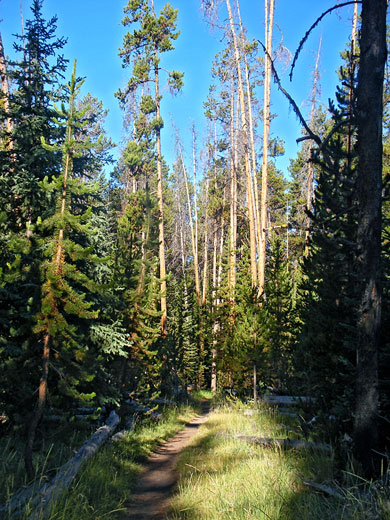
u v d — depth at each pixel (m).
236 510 6.09
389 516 4.62
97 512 6.43
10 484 6.34
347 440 7.50
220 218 49.09
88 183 12.05
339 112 11.14
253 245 25.67
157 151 28.22
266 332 18.28
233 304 27.56
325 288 10.66
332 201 10.55
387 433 7.25
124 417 14.12
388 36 12.80
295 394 13.83
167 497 7.97
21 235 10.65
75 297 7.64
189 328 36.88
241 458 9.24
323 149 7.57
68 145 8.12
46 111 11.78
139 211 21.69
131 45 28.39
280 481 6.78
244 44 25.62
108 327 12.19
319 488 6.16
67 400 8.74
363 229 6.88
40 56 12.74
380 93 7.07
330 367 9.92
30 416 7.68
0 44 16.52
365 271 6.79
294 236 47.75
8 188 11.24
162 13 27.59
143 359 15.55
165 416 19.08
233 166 33.81
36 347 7.88
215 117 36.00
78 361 8.46
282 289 23.36
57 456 8.59
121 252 15.23
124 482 8.62
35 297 7.90
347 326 7.49
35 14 12.67
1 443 8.33
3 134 12.01
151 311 14.70
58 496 6.04
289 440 9.16
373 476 6.29
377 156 6.95
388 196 8.16
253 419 14.36
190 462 10.02
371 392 6.59
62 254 7.75
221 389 25.80
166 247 59.47
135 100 30.55
